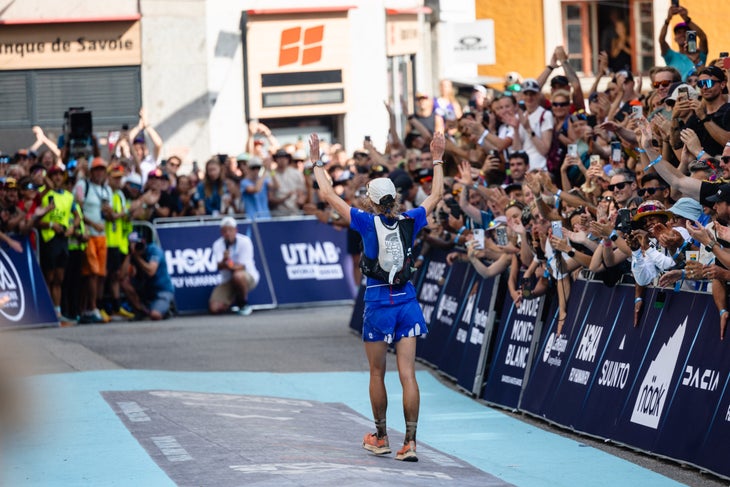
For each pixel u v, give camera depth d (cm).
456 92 5206
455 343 2328
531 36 4969
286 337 2934
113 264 3447
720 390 1430
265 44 4897
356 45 5006
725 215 1460
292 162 3925
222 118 4891
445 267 2528
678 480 1417
